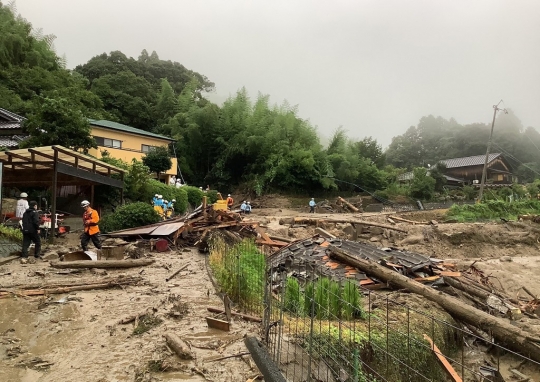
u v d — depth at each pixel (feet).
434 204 128.26
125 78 160.15
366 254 36.78
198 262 35.47
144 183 69.26
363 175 137.59
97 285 25.32
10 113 79.71
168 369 14.70
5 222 40.37
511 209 102.89
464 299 33.27
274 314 20.51
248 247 33.50
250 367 15.07
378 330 21.13
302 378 14.42
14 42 113.60
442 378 21.50
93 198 57.06
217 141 130.31
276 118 135.85
